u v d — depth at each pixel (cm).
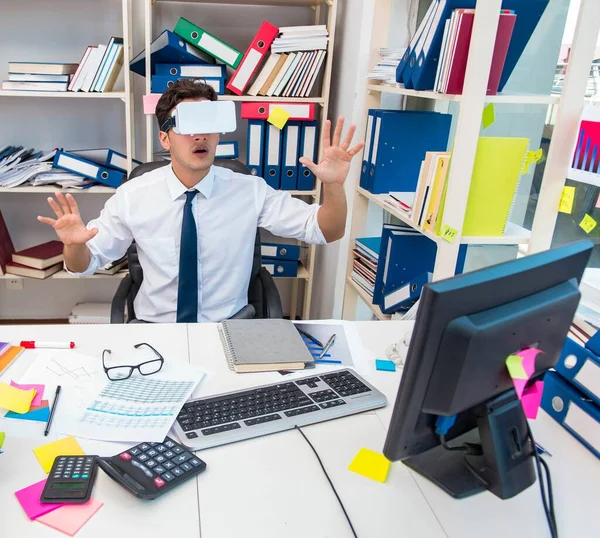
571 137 151
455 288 74
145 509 83
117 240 181
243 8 265
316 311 308
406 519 85
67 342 129
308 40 239
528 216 186
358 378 120
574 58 144
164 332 139
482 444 90
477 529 84
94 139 275
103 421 102
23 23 254
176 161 171
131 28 252
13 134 270
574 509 89
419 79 169
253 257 194
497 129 196
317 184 263
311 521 83
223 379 119
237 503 85
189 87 166
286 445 99
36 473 89
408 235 197
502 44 143
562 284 91
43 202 283
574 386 109
